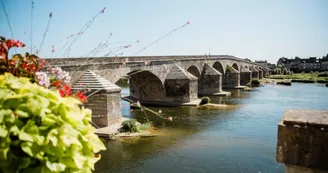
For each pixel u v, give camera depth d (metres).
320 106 38.28
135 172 14.41
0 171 2.20
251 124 26.56
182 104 37.88
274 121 27.98
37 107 2.39
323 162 2.11
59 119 2.49
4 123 2.25
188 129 24.23
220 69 65.00
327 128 2.09
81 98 3.56
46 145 2.38
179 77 39.06
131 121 22.12
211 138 21.31
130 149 18.09
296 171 2.23
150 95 40.44
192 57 50.28
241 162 16.16
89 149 2.85
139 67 30.75
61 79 3.73
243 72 79.19
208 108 36.12
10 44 3.06
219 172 14.66
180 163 15.84
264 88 68.25
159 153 17.48
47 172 2.37
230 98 47.44
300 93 55.72
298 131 2.19
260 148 18.88
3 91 2.43
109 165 15.31
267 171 14.86
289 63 181.75
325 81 86.44
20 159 2.27
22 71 3.10
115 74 26.00
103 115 21.64
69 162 2.54
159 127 24.84
